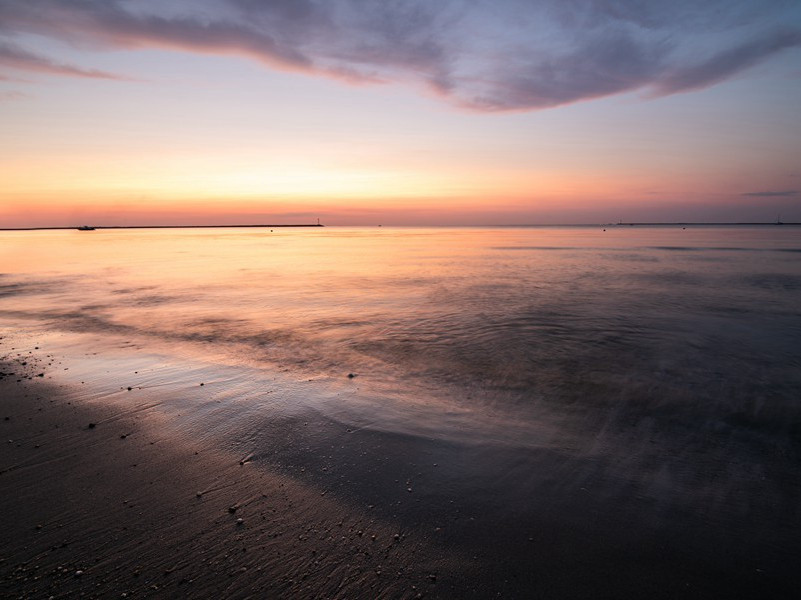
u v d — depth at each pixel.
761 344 11.23
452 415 6.73
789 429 6.35
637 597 3.24
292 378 8.53
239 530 3.91
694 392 7.92
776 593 3.29
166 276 27.33
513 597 3.23
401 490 4.56
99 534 3.85
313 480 4.74
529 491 4.60
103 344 11.21
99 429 5.98
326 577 3.39
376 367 9.41
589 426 6.42
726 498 4.57
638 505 4.39
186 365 9.35
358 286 22.50
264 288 21.94
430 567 3.50
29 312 15.66
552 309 15.83
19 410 6.64
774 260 35.16
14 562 3.51
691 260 35.81
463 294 19.45
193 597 3.19
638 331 12.63
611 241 75.50
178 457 5.22
